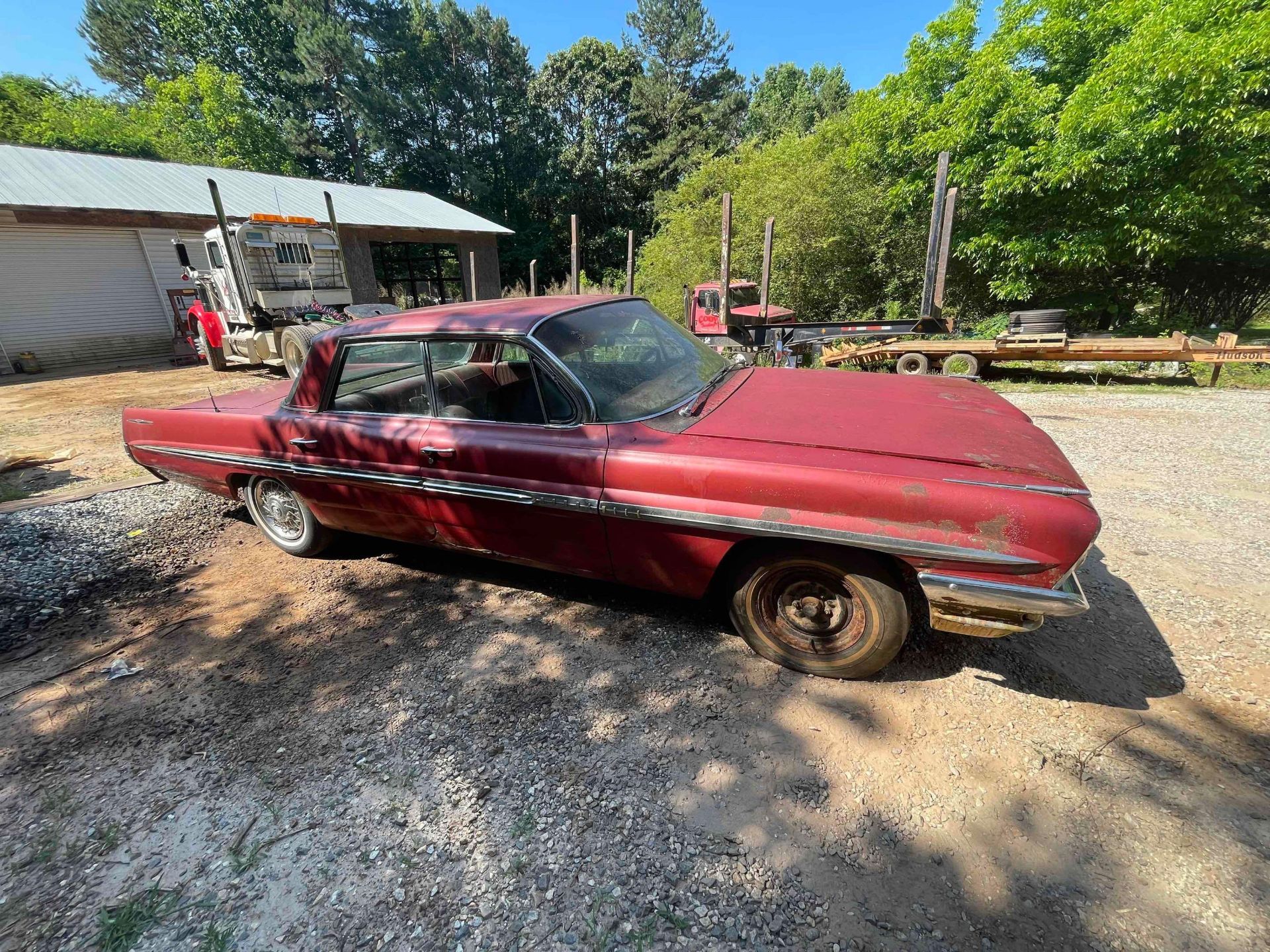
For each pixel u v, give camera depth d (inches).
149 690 104.7
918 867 66.8
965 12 477.7
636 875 67.7
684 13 1638.8
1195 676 93.8
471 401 120.0
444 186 1528.1
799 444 94.4
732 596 100.6
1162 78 359.6
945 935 59.8
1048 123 414.6
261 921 65.2
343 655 111.7
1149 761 78.5
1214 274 488.4
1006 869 66.0
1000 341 353.1
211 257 409.1
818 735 86.4
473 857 71.2
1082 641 103.7
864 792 76.6
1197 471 183.0
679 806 76.3
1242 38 336.8
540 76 1595.7
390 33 1449.3
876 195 577.6
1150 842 67.7
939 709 89.9
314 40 1315.2
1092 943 58.1
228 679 106.7
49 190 534.6
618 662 105.1
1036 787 75.5
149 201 575.5
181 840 75.7
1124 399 294.0
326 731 93.1
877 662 92.9
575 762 84.3
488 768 84.0
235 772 86.1
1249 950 56.5
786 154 677.3
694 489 93.4
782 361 339.0
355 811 78.4
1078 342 341.1
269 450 137.6
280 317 390.9
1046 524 77.6
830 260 625.3
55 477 225.1
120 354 592.1
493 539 117.0
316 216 678.5
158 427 158.1
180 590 138.6
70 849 75.4
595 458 100.0
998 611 82.0
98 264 569.3
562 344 109.0
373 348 123.6
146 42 1514.5
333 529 142.8
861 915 62.2
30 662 113.7
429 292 1295.5
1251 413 254.2
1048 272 506.9
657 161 1493.6
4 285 524.1
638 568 104.9
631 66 1577.3
